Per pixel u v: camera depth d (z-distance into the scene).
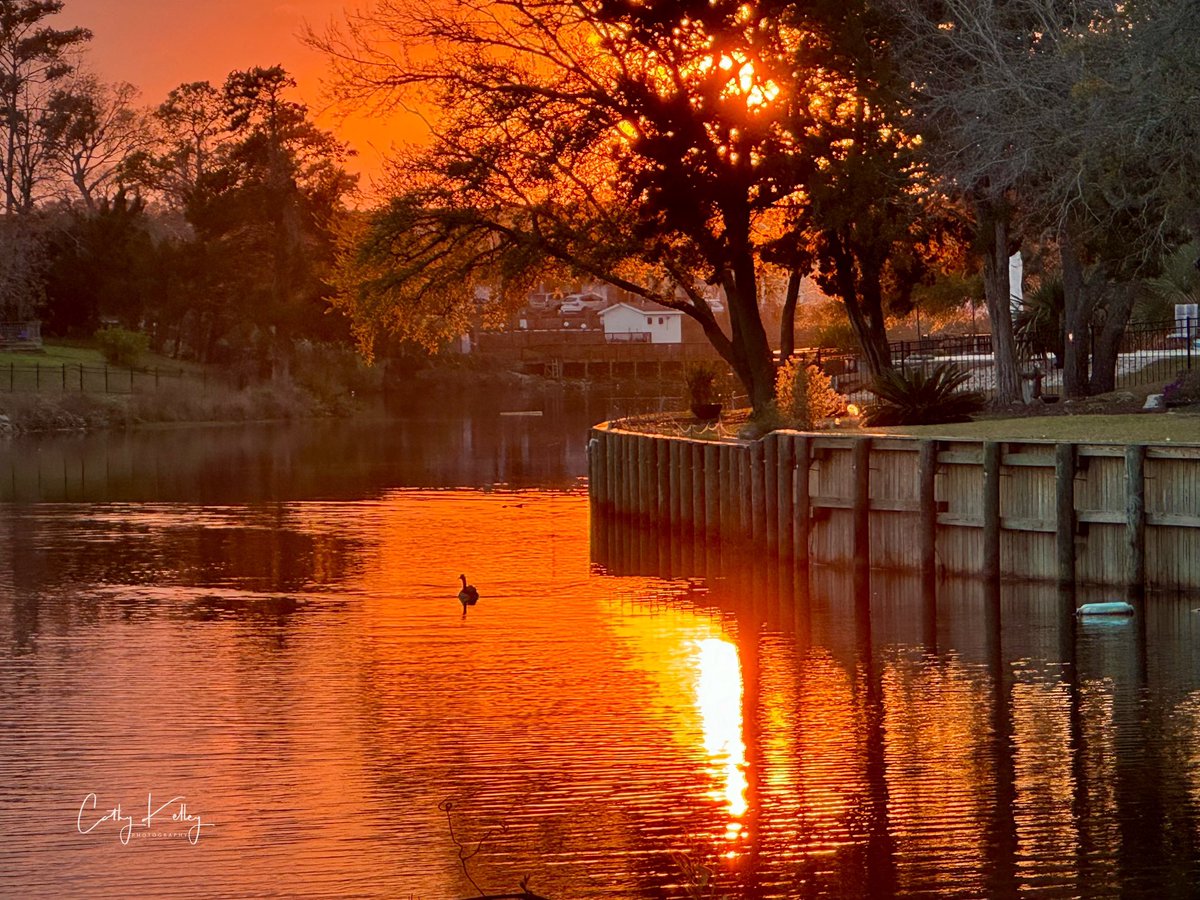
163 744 22.56
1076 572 33.50
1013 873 17.12
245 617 33.44
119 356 123.62
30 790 20.39
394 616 33.50
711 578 38.72
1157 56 37.62
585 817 19.19
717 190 60.03
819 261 61.88
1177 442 34.56
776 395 55.91
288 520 52.53
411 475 70.31
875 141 54.88
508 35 64.50
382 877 17.23
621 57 61.81
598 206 64.88
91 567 41.25
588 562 42.19
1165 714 23.83
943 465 35.91
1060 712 24.08
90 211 154.25
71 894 16.86
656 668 27.77
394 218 65.69
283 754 22.05
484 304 73.06
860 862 17.52
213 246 131.62
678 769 21.12
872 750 22.03
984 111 43.12
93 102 154.88
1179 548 32.00
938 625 31.23
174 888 16.95
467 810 19.42
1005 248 54.69
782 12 58.81
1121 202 40.59
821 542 39.22
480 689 26.06
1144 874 17.05
